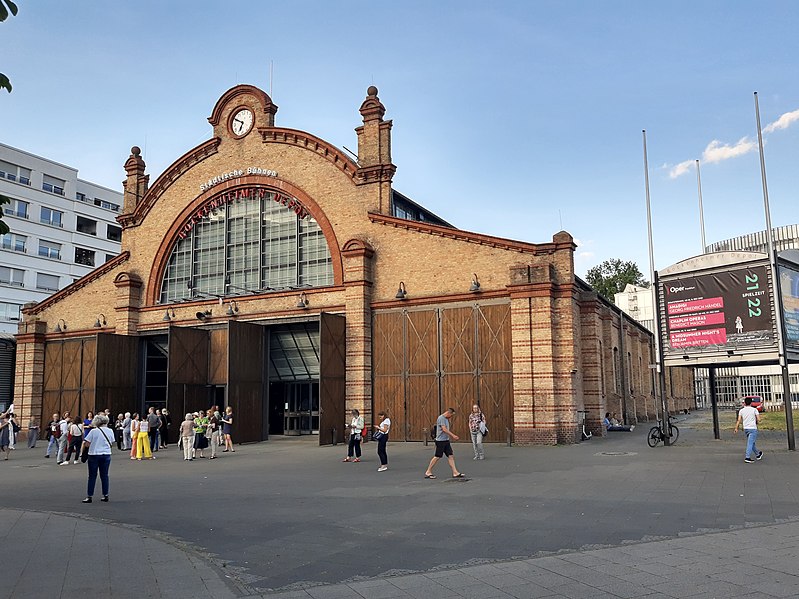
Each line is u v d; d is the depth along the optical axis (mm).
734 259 23594
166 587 7250
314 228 32219
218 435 26141
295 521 11172
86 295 38344
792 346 22844
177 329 31828
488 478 16203
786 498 12273
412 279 29312
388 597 6801
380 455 18750
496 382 27031
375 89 31484
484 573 7613
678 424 40875
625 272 92625
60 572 7879
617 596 6613
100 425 14250
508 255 27484
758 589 6684
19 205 60406
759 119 23766
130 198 37938
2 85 5215
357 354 29547
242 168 34156
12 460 25641
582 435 27875
